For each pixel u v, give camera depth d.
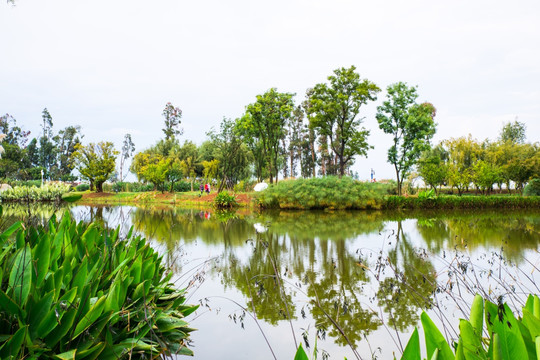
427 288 4.86
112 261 3.08
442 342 1.13
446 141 35.97
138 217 14.71
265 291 4.78
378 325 3.62
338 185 22.14
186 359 2.91
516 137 42.78
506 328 1.17
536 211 21.62
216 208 23.64
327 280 5.33
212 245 8.40
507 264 6.16
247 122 29.77
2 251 2.47
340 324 3.66
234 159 37.97
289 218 16.27
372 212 20.66
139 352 2.43
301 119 45.38
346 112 27.44
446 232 10.90
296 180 22.94
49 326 2.00
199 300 4.43
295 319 3.81
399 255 7.21
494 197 23.83
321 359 2.88
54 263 2.51
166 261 6.53
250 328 3.58
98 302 2.08
